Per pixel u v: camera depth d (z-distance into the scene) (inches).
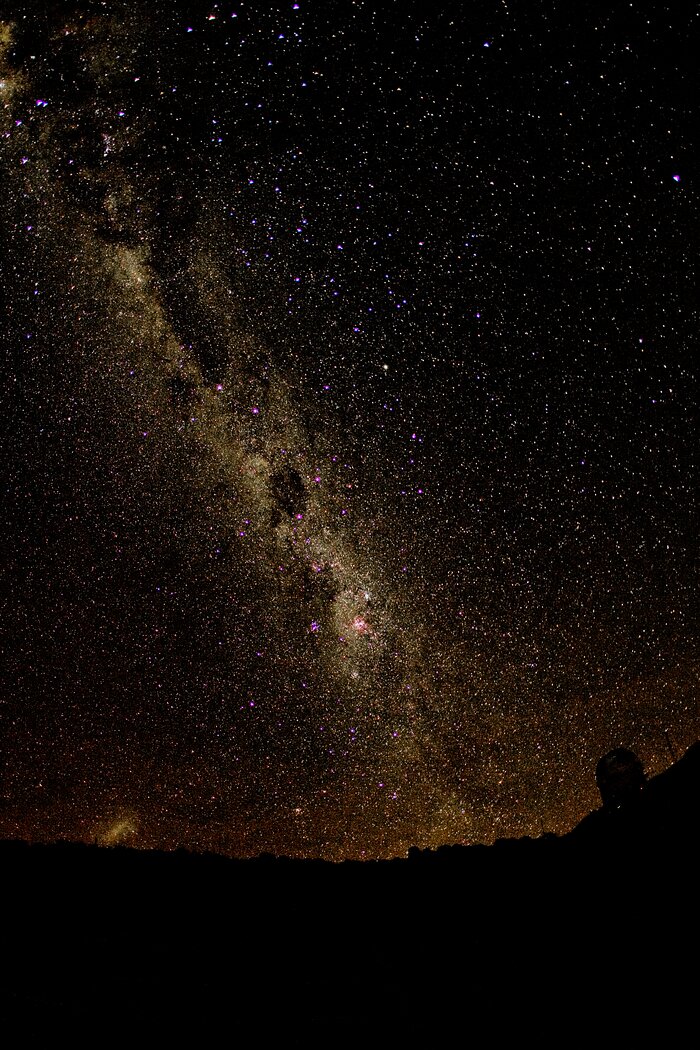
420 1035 64.2
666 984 66.7
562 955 73.3
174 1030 64.2
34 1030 62.6
